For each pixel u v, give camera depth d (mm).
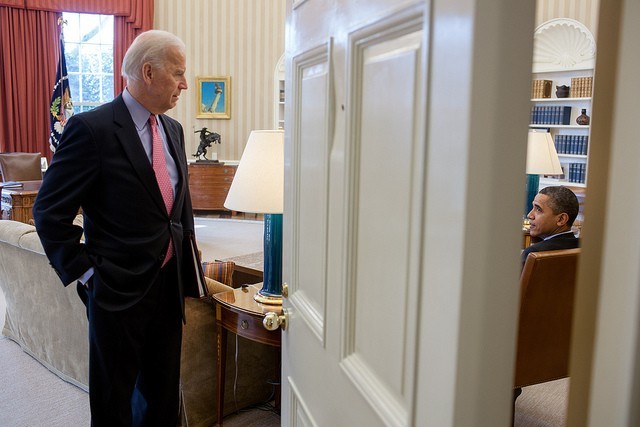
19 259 3049
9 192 5777
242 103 8891
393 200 728
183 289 2148
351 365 889
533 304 1844
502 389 580
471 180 539
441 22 585
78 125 1827
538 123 6441
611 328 567
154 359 2145
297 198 1209
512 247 559
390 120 731
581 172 6164
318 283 1069
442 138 587
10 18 7863
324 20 989
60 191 1830
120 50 8391
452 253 568
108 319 1907
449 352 578
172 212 2043
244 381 2604
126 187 1885
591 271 593
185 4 8750
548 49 6418
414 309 659
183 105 8953
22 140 8164
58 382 2928
